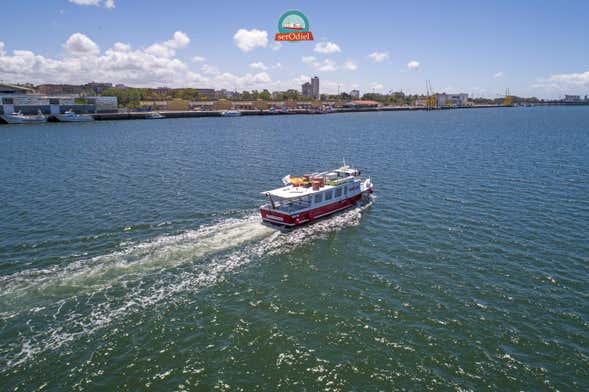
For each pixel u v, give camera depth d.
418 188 52.19
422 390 17.91
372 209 43.47
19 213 40.88
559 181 54.66
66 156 78.88
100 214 40.69
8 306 24.11
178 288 26.50
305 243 34.19
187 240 34.16
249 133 131.38
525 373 18.89
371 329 22.17
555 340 21.17
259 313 23.80
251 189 51.41
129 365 19.58
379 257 31.31
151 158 76.69
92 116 192.88
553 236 34.81
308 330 22.17
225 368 19.34
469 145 96.62
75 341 21.19
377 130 143.12
